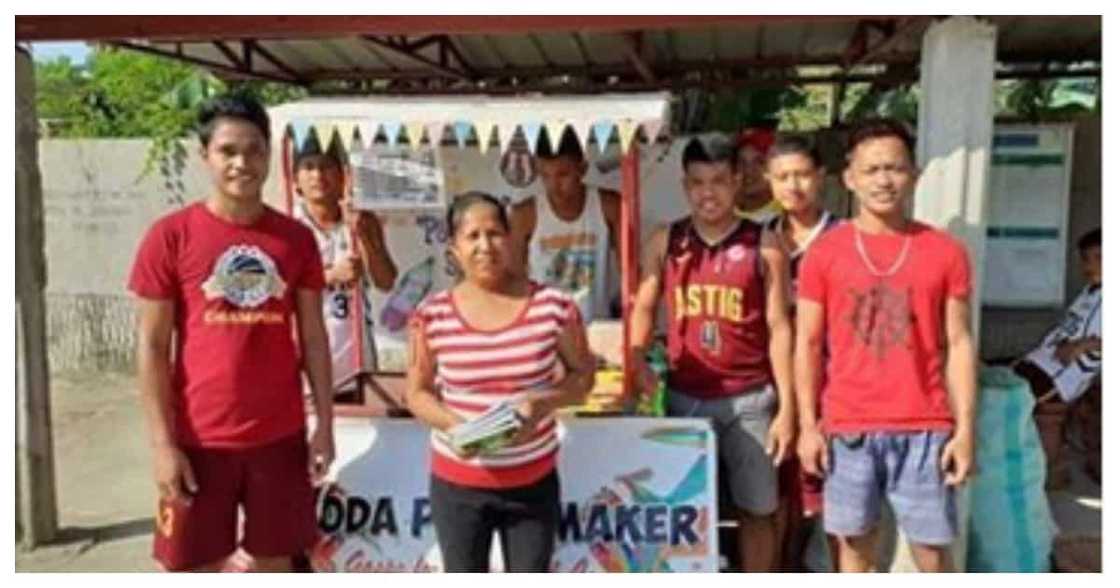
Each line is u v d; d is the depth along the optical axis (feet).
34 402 16.14
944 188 13.56
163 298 10.99
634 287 13.44
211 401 11.18
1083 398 19.60
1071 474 19.11
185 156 27.50
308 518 11.98
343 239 15.29
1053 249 20.16
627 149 12.50
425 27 13.93
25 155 15.81
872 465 11.34
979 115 13.43
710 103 27.99
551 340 10.93
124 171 27.68
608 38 20.84
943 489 11.19
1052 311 22.21
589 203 16.34
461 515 11.21
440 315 11.08
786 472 13.37
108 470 20.22
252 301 11.18
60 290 28.17
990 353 22.75
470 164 16.38
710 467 13.15
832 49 22.27
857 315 11.14
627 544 13.21
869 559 11.87
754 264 12.56
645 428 13.37
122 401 25.45
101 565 15.51
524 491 11.16
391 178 16.42
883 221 11.11
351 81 26.21
